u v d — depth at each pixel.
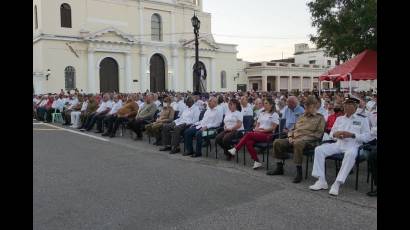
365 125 6.70
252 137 8.24
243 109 10.47
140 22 40.06
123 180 7.30
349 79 15.63
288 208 5.55
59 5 34.88
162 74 42.38
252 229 4.74
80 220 5.12
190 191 6.50
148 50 40.47
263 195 6.23
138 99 16.70
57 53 34.66
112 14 38.12
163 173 7.90
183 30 43.44
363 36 17.61
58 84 34.66
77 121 17.39
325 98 14.21
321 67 58.16
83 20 36.28
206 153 9.90
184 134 10.18
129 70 38.94
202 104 14.02
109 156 9.97
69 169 8.33
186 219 5.12
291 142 7.36
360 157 6.57
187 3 43.50
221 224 4.92
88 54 36.09
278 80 52.91
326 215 5.25
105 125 15.09
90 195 6.30
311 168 8.34
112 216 5.27
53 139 13.34
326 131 9.05
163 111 12.05
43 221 5.09
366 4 16.89
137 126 12.96
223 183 7.04
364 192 6.40
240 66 52.16
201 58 44.59
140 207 5.65
